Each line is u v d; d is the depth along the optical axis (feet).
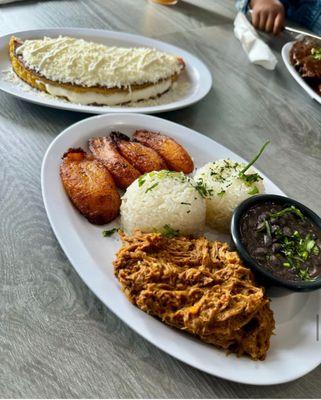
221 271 0.79
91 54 1.28
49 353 0.70
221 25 1.96
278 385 0.75
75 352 0.71
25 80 1.26
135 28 1.77
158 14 1.92
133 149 1.10
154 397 0.69
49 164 0.98
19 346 0.70
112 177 1.04
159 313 0.74
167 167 1.14
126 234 0.95
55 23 1.66
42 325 0.74
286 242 0.87
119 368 0.71
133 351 0.74
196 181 1.05
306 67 1.63
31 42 1.31
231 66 1.69
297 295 0.91
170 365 0.73
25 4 1.72
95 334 0.74
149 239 0.82
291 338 0.81
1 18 1.59
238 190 1.00
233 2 2.20
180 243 0.86
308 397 0.74
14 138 1.11
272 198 0.95
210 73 1.55
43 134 1.15
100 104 1.26
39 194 0.98
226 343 0.73
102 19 1.77
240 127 1.39
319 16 2.13
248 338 0.74
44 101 1.18
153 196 0.93
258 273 0.81
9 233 0.87
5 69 1.30
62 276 0.82
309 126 1.48
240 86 1.59
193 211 0.94
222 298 0.74
